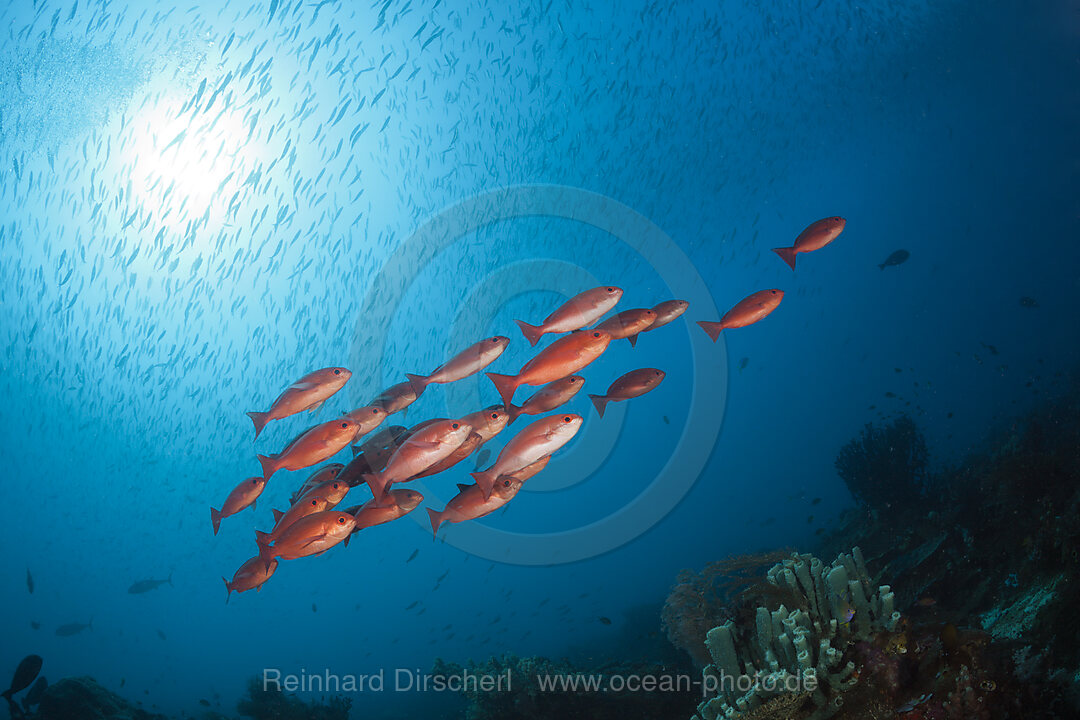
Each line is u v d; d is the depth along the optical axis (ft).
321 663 74.08
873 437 32.19
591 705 20.72
